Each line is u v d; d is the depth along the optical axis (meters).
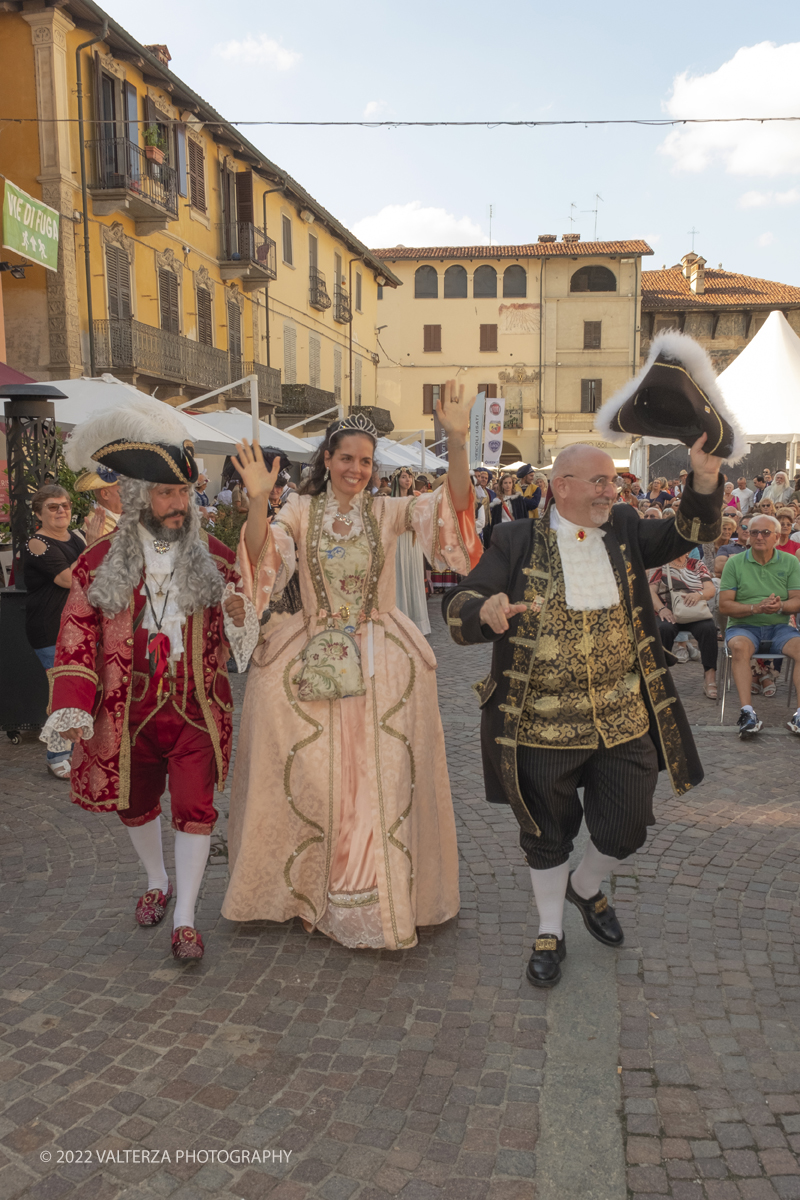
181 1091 2.50
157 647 3.05
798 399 12.98
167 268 19.86
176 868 3.21
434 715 3.36
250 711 3.29
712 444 2.58
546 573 2.85
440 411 3.03
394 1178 2.19
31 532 6.31
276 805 3.27
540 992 2.98
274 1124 2.37
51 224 11.14
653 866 3.96
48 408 6.40
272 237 26.09
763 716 6.50
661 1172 2.20
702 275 43.06
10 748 5.82
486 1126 2.36
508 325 42.66
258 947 3.27
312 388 27.59
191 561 3.08
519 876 3.87
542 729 2.90
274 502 9.13
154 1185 2.17
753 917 3.50
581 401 42.47
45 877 3.88
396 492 12.42
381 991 2.99
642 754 2.91
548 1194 2.14
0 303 12.62
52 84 15.38
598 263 41.91
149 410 3.02
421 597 9.61
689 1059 2.63
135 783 3.24
